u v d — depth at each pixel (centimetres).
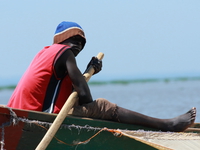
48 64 1211
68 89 1252
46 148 1177
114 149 1230
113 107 1241
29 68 1256
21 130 1110
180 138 1281
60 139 1172
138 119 1265
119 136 1194
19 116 1093
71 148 1188
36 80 1207
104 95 5253
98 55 1415
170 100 4003
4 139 1099
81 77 1223
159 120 1300
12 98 1253
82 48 1341
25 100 1203
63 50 1220
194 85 7175
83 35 1313
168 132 1275
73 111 1223
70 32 1288
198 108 3222
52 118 1141
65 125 1163
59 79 1233
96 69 1351
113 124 1234
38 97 1207
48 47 1298
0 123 1081
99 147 1216
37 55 1280
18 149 1131
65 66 1219
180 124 1308
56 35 1312
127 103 3884
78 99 1224
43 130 1135
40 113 1121
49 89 1217
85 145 1200
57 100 1220
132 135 1210
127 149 1241
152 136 1246
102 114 1234
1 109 1066
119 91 6250
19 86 1241
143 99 4303
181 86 6969
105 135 1214
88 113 1220
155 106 3488
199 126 1545
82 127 1181
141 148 1253
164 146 1212
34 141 1135
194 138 1298
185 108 3266
